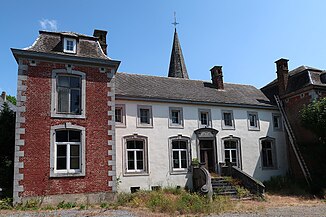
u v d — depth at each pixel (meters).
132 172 16.94
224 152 19.92
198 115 19.66
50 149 12.60
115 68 14.76
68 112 13.42
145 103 18.16
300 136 20.89
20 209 11.21
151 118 18.09
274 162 21.53
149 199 13.21
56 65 13.54
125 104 17.53
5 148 14.02
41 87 13.08
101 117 13.83
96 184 13.03
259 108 21.88
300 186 19.14
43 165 12.34
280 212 11.55
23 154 12.13
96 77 14.17
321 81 21.20
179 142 18.81
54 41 14.42
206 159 19.42
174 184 17.78
